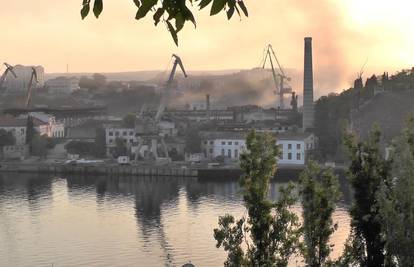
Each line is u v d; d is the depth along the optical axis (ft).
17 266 455.22
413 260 180.96
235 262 192.75
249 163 196.13
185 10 46.73
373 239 199.00
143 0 46.60
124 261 466.29
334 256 429.79
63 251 497.05
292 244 194.90
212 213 654.12
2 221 619.67
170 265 456.45
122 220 623.77
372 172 200.13
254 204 194.08
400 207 182.70
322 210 198.90
